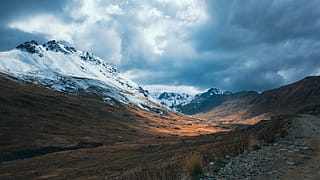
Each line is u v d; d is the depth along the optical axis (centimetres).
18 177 8700
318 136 3709
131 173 4384
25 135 19475
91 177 6028
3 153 15750
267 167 2067
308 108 11150
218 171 2070
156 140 16875
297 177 1766
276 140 3562
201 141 10156
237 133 8975
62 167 9781
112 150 12725
